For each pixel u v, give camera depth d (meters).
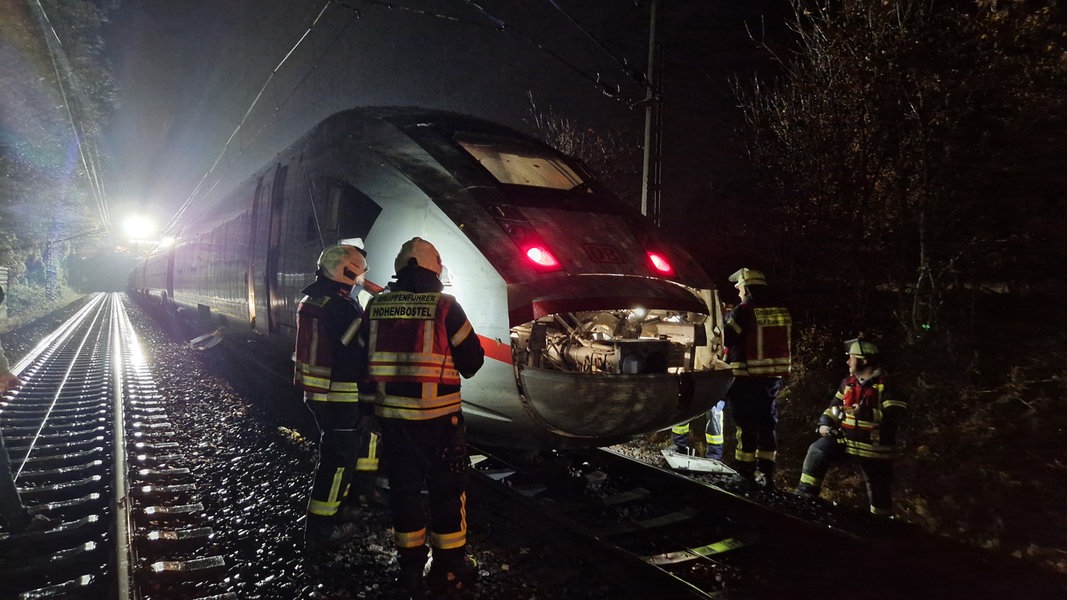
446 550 3.51
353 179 6.16
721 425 6.38
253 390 9.34
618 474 5.68
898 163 8.91
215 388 9.72
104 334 20.33
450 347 3.51
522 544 4.16
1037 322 8.12
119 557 3.82
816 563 4.06
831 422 5.17
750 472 5.45
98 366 12.77
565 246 5.11
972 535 4.95
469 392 4.93
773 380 5.42
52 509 4.85
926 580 3.86
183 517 4.68
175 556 4.10
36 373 11.63
